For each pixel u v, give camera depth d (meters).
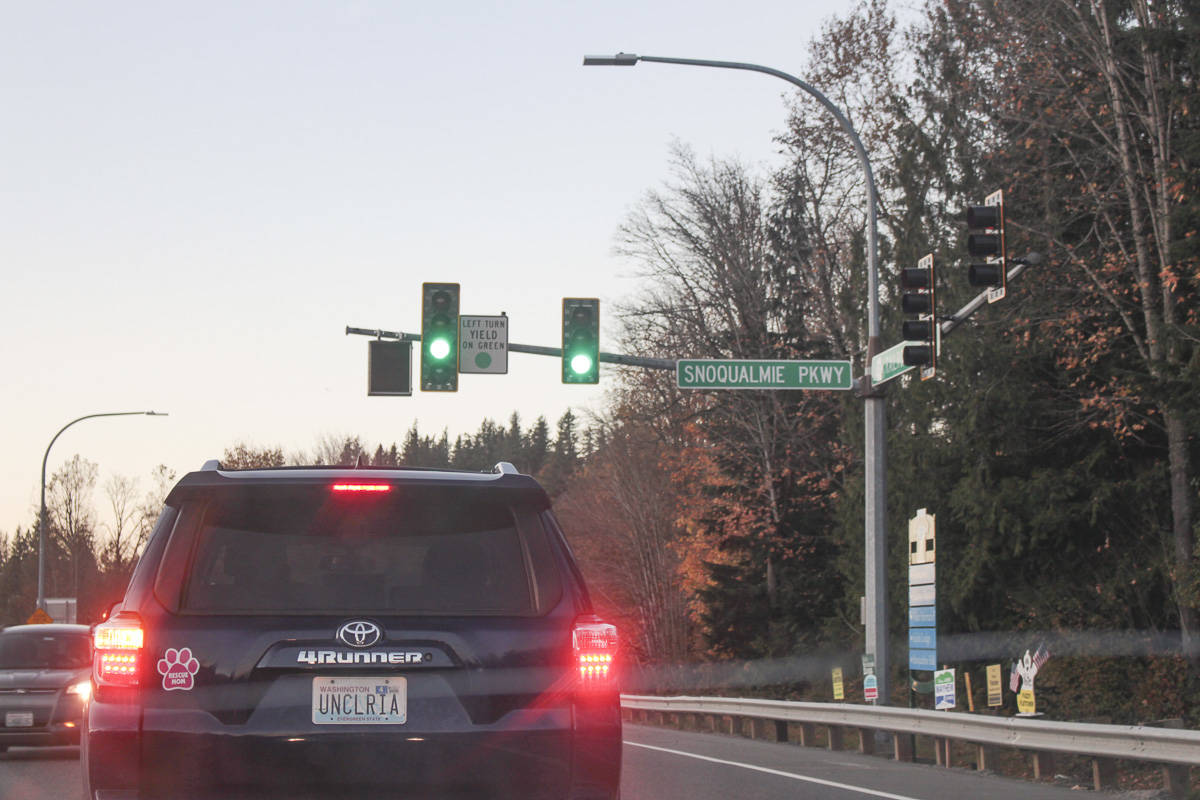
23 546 176.25
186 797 5.49
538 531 5.95
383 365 26.55
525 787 5.65
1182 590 26.34
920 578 23.62
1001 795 15.27
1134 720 27.02
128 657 5.56
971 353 30.28
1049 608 29.72
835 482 45.28
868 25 44.16
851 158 45.78
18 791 14.43
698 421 50.47
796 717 24.97
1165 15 27.59
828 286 45.53
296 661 5.57
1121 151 28.14
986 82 32.62
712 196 49.25
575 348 25.86
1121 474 30.39
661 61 24.39
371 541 5.86
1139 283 27.50
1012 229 29.22
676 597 61.94
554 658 5.74
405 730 5.58
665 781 16.33
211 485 5.81
